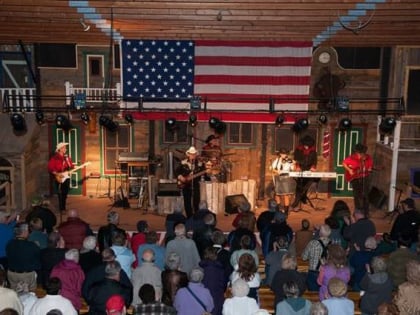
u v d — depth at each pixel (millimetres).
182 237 8047
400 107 15555
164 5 10805
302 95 14297
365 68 16031
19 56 15977
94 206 15688
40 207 10312
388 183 15242
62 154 14781
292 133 16594
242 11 11305
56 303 6094
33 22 12570
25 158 15008
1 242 8570
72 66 16031
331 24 12305
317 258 8195
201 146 16625
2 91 15547
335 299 6188
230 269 7863
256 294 7160
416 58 15562
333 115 16344
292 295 6145
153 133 16578
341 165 16766
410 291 6391
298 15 11531
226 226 13969
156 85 14180
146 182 15695
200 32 13266
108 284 6465
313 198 16594
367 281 6914
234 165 16688
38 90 16031
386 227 13859
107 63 16062
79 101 13852
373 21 11992
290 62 14180
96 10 11328
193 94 14250
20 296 6656
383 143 16000
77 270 7125
